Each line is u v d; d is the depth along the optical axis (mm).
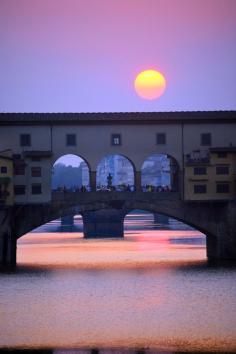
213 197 117312
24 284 95750
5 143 117125
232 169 117375
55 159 117688
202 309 79125
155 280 98125
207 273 104000
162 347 65438
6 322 74250
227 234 117750
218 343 66375
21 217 116188
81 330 70938
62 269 110938
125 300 84375
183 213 117500
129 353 64000
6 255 113875
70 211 116125
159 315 76625
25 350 64938
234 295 86562
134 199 116562
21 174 115188
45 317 76188
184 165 117500
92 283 96188
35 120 116875
